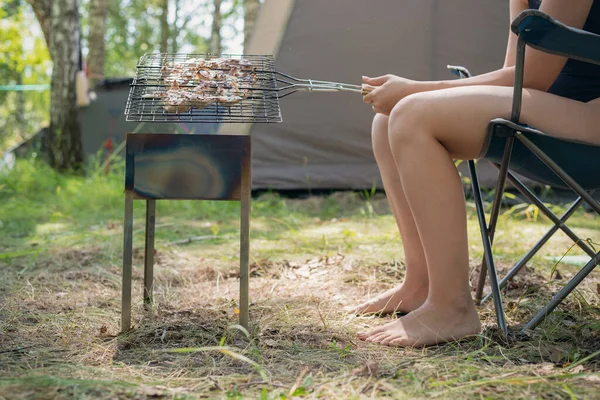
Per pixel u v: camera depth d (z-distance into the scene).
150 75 1.81
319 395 1.31
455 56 4.73
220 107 1.69
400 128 1.63
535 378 1.36
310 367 1.51
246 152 1.69
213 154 1.68
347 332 1.80
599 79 1.71
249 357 1.58
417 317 1.70
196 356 1.59
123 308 1.77
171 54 1.98
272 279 2.57
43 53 15.84
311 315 1.98
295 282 2.50
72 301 2.20
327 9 4.75
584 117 1.61
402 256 2.83
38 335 1.78
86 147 7.22
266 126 5.06
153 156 1.68
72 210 4.75
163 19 18.59
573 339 1.69
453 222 1.64
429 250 1.67
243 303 1.75
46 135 7.39
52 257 2.98
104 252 3.04
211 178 1.69
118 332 1.80
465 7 4.69
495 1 4.68
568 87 1.74
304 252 3.08
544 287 2.28
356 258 2.82
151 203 2.03
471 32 4.71
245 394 1.33
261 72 1.84
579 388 1.33
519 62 1.52
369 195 5.09
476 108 1.60
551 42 1.46
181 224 4.09
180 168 1.68
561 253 3.04
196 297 2.28
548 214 1.90
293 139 5.08
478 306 2.07
